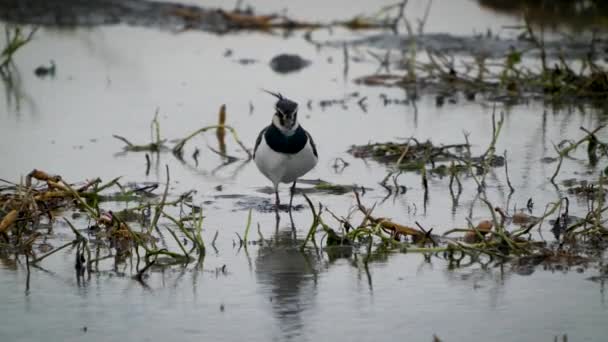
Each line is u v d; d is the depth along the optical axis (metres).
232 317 9.24
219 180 14.30
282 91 19.62
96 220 11.77
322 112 18.05
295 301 9.62
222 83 20.34
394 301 9.57
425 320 9.11
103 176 14.28
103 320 9.20
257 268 10.59
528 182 13.60
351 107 18.42
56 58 22.64
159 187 13.82
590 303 9.42
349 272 10.45
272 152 12.62
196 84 20.25
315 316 9.23
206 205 13.02
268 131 12.70
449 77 20.02
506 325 8.97
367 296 9.73
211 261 10.84
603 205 12.35
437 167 14.53
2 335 8.85
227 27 26.45
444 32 24.31
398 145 15.30
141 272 10.41
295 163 12.72
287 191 13.73
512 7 26.67
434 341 8.52
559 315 9.16
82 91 19.69
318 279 10.23
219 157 15.59
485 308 9.37
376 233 11.27
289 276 10.33
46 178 12.54
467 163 14.19
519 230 11.16
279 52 23.36
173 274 10.43
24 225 11.48
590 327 8.88
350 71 21.44
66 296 9.80
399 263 10.72
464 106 18.53
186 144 16.27
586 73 20.05
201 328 9.00
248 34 25.56
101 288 10.03
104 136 16.52
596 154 14.93
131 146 15.73
